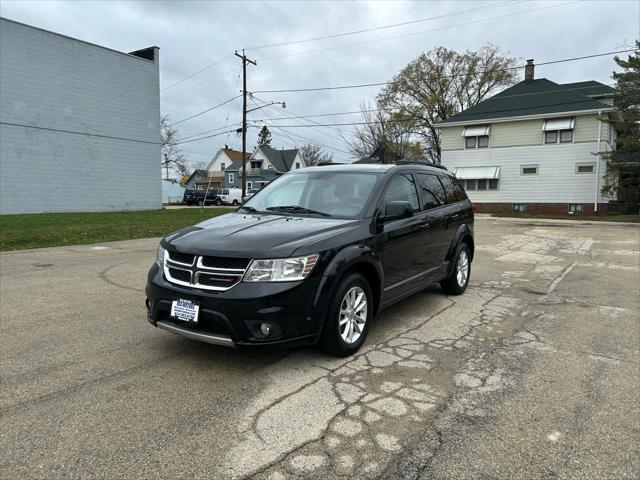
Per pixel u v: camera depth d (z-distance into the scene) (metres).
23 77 22.05
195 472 2.35
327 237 3.77
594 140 26.72
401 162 5.45
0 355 3.90
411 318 5.20
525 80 32.38
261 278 3.36
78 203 24.86
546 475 2.36
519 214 27.84
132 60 27.14
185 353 3.97
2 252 9.98
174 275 3.68
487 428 2.81
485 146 30.36
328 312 3.68
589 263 9.54
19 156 22.14
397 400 3.16
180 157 72.88
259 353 3.98
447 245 5.91
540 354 4.09
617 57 24.39
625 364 3.87
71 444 2.58
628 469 2.42
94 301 5.73
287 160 69.44
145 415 2.91
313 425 2.82
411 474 2.36
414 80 40.53
